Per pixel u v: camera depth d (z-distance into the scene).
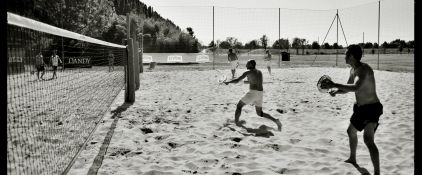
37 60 11.87
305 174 3.80
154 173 3.84
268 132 5.67
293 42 68.94
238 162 4.19
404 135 5.32
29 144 4.91
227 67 26.27
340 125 6.19
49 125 6.17
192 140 5.16
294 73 19.28
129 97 9.05
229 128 5.95
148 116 7.07
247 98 5.98
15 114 7.17
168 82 14.55
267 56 17.80
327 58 47.59
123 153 4.59
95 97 9.83
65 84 13.05
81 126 6.09
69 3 34.03
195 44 42.06
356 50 3.68
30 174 3.68
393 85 12.70
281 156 4.43
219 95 10.22
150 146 4.90
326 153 4.56
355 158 4.12
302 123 6.36
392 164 4.07
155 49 41.19
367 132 3.63
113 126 6.10
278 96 9.85
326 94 10.24
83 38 5.07
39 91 10.78
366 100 3.65
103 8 37.62
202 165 4.11
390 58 43.47
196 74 18.98
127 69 9.08
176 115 7.16
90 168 3.98
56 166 3.97
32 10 32.28
